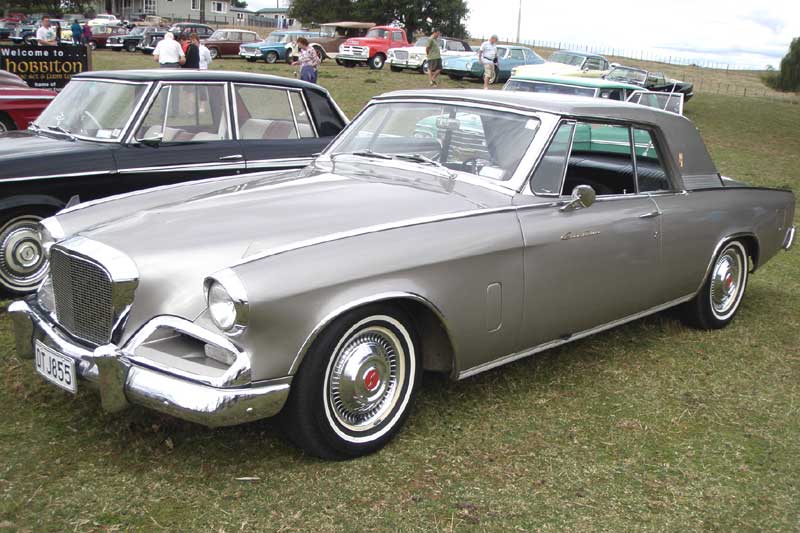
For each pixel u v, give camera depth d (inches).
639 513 110.0
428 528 102.9
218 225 119.3
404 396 125.4
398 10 2154.3
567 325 148.2
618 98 433.1
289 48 1146.0
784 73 1984.5
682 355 175.3
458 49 1111.6
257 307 102.5
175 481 110.6
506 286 133.0
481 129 148.7
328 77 884.0
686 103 918.4
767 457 128.8
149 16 2349.9
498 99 151.6
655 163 169.3
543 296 140.1
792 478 122.3
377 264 114.4
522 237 134.3
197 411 102.0
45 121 221.8
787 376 166.1
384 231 118.9
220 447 120.8
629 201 159.5
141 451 118.3
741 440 134.6
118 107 209.6
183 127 214.8
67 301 119.1
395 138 160.2
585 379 157.9
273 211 125.2
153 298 109.5
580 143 150.9
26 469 111.3
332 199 131.7
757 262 200.1
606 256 150.9
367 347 118.2
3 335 164.6
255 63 1117.1
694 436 135.1
